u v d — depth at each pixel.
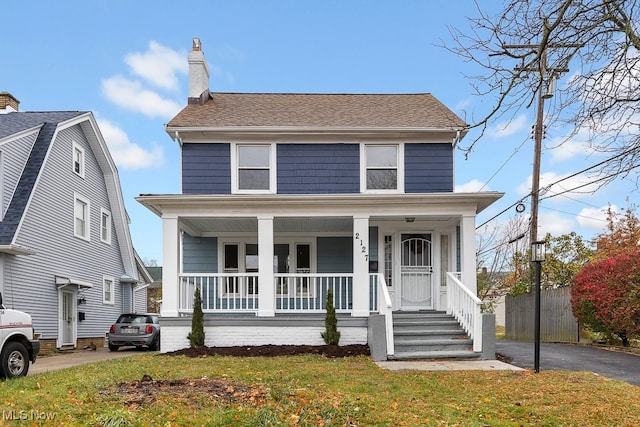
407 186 14.06
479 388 7.27
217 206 12.28
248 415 5.33
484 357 10.61
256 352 11.06
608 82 6.12
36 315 15.84
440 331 11.53
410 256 14.23
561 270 20.00
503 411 6.00
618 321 13.25
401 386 7.30
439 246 14.17
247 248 15.05
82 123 19.22
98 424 5.02
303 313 13.22
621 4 5.60
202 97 15.74
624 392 7.06
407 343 10.95
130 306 24.02
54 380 7.60
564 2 5.89
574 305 15.08
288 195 12.01
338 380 7.65
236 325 11.99
